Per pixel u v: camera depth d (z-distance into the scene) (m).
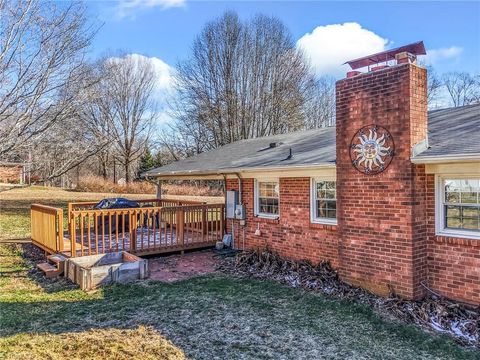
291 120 34.81
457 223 6.45
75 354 4.84
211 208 11.79
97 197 27.80
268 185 10.43
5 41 5.81
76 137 6.81
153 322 5.94
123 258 9.20
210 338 5.37
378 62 7.11
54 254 9.41
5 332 5.52
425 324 5.74
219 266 9.52
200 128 34.81
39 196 27.84
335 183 8.43
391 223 6.66
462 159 5.63
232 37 34.00
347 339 5.32
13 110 5.85
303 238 9.14
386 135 6.70
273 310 6.46
